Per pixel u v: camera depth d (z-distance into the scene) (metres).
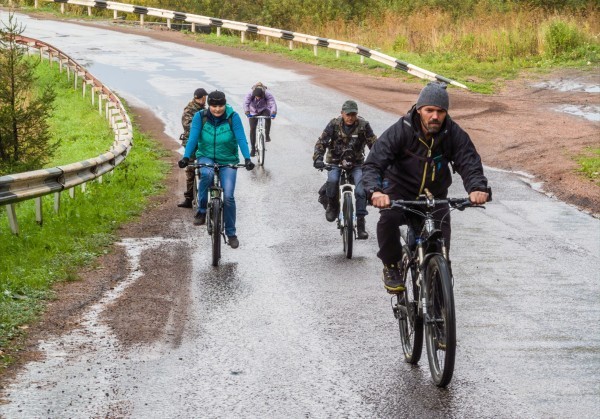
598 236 12.70
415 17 43.44
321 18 52.44
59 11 58.66
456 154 6.71
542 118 24.77
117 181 17.08
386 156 6.71
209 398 6.46
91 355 7.45
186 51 41.88
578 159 18.77
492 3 44.22
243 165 11.59
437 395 6.50
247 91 30.50
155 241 12.58
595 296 9.53
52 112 29.19
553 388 6.65
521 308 9.05
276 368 7.14
